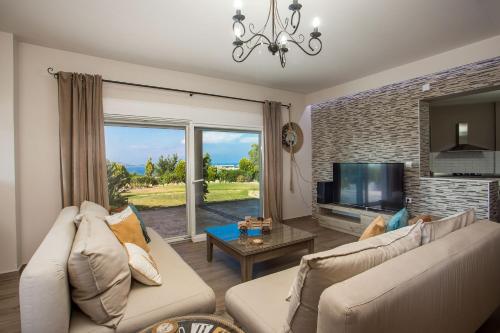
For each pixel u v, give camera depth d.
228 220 4.45
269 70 3.86
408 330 0.99
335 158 4.88
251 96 4.55
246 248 2.39
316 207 5.03
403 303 0.96
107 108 3.36
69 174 3.00
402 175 3.61
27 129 2.92
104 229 1.69
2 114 2.66
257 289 1.58
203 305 1.53
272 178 4.67
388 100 4.00
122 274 1.41
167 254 2.20
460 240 1.43
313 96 5.11
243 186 4.63
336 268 1.00
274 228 3.06
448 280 1.20
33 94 2.95
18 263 2.81
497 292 1.72
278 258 3.16
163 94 3.73
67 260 1.28
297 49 3.16
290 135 5.03
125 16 2.42
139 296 1.50
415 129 3.67
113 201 3.57
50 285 1.12
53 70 3.05
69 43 2.94
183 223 4.05
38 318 1.11
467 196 3.15
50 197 3.05
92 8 2.29
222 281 2.60
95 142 3.15
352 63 3.61
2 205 2.69
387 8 2.31
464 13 2.40
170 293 1.54
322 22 2.53
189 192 3.98
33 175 2.96
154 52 3.20
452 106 6.02
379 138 4.13
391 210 3.75
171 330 1.12
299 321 1.05
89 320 1.30
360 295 0.86
